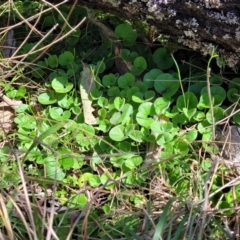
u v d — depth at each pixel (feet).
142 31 1.71
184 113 1.50
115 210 1.37
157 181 1.43
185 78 1.59
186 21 1.44
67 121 1.52
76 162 1.49
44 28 1.84
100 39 1.78
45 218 1.29
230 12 1.37
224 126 1.50
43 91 1.66
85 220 1.24
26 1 1.85
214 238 1.27
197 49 1.54
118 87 1.60
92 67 1.64
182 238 1.24
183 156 1.46
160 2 1.40
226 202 1.35
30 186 1.40
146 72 1.66
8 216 1.23
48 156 1.48
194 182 1.39
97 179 1.45
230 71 1.63
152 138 1.48
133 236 1.22
